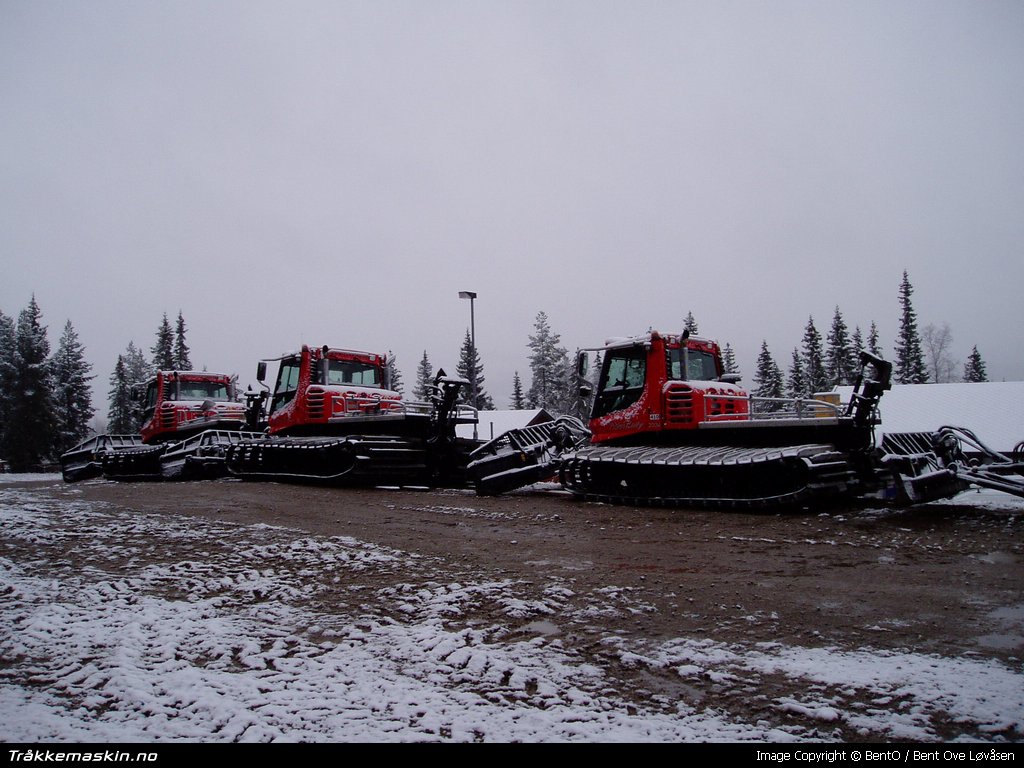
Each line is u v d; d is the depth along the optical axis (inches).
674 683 162.1
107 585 256.2
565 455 539.5
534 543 337.4
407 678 168.1
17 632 205.9
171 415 896.3
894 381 2116.1
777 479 419.5
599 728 138.3
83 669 176.4
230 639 197.2
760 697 152.9
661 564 285.3
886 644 184.2
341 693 159.0
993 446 912.3
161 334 2313.0
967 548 293.3
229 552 314.8
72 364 2135.8
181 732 139.7
